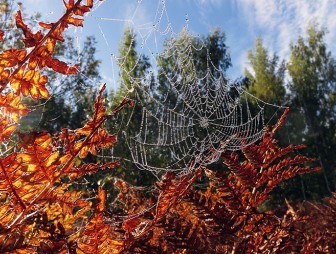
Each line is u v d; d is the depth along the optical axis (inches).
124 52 402.6
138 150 451.2
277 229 79.6
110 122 433.1
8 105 44.0
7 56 42.3
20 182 41.4
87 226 49.0
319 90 1384.1
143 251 61.8
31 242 52.4
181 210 88.6
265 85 1374.3
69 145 43.4
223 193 79.7
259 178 80.4
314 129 1309.1
